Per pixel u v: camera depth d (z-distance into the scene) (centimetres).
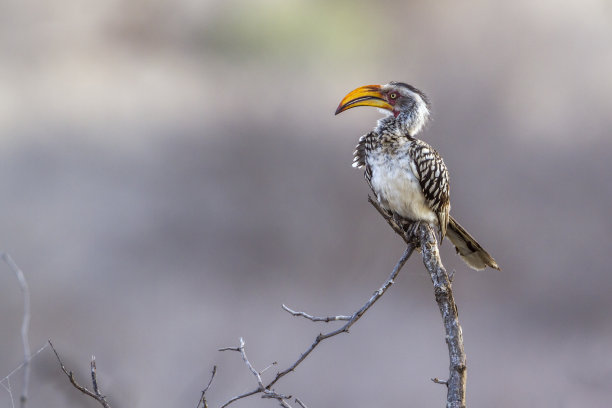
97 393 484
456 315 516
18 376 841
